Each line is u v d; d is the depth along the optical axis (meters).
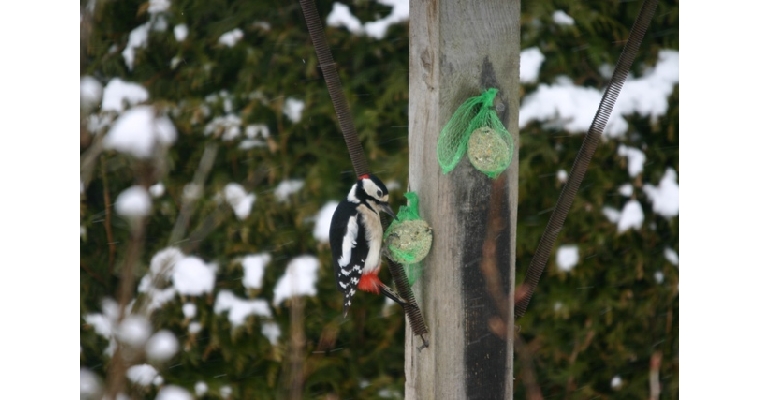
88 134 10.66
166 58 10.38
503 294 6.72
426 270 6.77
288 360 9.76
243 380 10.11
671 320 10.66
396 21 9.92
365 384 9.99
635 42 7.02
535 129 9.97
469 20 6.44
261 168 9.98
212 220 8.63
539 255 7.17
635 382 10.46
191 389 10.20
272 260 10.04
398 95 9.77
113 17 10.69
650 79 10.62
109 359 10.43
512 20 6.54
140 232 7.81
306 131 9.95
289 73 10.02
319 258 9.93
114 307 10.12
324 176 9.91
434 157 6.54
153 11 10.48
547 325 10.09
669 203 10.57
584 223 10.16
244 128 10.05
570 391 10.18
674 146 10.62
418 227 6.58
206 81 10.19
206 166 8.47
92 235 10.55
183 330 10.24
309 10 6.96
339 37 9.94
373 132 9.77
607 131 10.26
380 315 9.98
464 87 6.47
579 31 10.29
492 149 6.46
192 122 10.16
